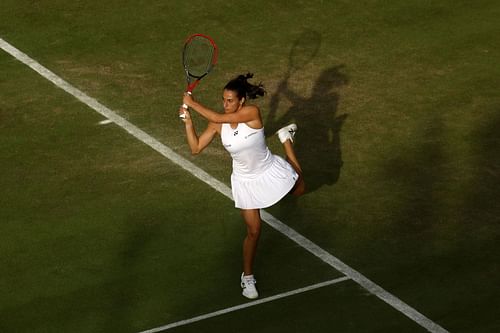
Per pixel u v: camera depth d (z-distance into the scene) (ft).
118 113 101.45
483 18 120.47
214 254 80.43
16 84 106.42
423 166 92.89
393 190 89.20
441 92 105.50
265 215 85.46
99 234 82.79
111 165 92.68
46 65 110.42
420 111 102.06
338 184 90.07
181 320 73.00
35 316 73.36
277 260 79.87
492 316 73.46
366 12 121.60
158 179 90.58
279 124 99.81
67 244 81.46
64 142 96.22
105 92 105.19
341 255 80.53
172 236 82.64
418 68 110.22
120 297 75.36
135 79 107.86
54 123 99.40
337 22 119.55
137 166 92.53
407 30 118.01
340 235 83.05
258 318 73.31
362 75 108.88
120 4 123.24
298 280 77.56
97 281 77.10
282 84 106.83
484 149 95.61
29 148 95.14
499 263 79.46
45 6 122.72
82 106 102.42
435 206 86.94
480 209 86.48
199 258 79.92
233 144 73.87
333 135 97.91
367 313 73.77
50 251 80.59
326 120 100.42
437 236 82.84
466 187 89.56
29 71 109.09
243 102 73.51
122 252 80.53
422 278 77.71
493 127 99.25
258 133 73.92
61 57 112.06
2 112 101.04
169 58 112.16
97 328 72.13
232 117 72.95
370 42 115.44
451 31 117.70
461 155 94.58
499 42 115.44
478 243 82.02
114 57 112.27
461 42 115.44
